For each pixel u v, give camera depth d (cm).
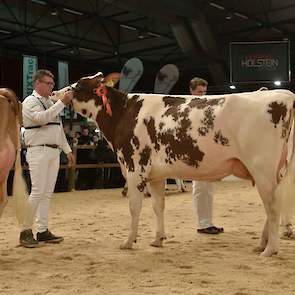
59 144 565
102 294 355
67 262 464
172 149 495
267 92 469
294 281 384
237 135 464
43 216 563
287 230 566
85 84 549
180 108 497
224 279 392
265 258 463
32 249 527
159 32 2102
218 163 481
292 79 2214
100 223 722
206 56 1945
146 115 511
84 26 2095
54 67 2305
